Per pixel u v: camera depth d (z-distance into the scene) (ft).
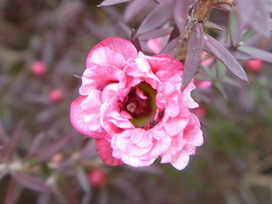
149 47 0.21
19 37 0.45
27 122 0.40
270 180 0.44
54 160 0.30
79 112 0.17
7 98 0.41
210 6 0.16
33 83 0.40
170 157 0.16
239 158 0.42
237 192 0.45
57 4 0.44
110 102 0.16
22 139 0.36
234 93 0.37
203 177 0.44
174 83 0.16
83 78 0.16
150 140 0.16
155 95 0.17
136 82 0.16
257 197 0.47
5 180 0.40
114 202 0.40
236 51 0.20
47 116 0.37
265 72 0.33
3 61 0.43
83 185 0.29
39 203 0.34
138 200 0.37
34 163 0.27
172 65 0.16
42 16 0.41
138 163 0.16
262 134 0.44
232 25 0.17
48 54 0.39
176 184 0.43
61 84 0.39
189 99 0.16
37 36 0.44
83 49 0.40
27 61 0.42
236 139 0.41
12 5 0.43
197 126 0.16
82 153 0.27
